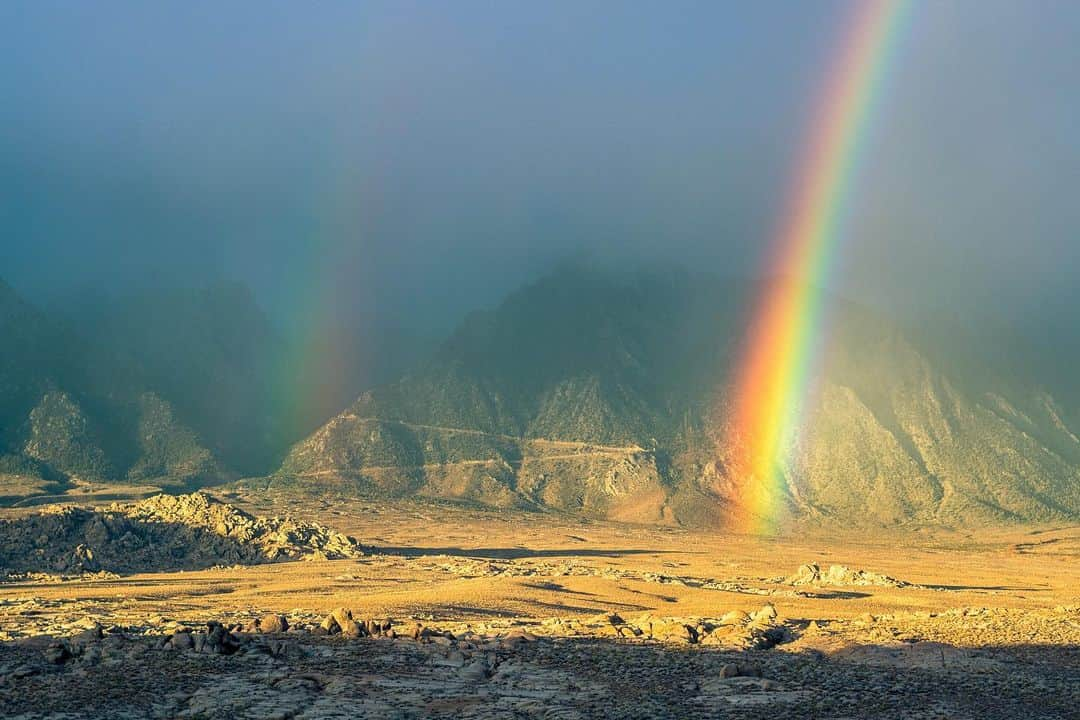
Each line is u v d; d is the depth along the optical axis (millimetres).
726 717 49062
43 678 53125
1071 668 63875
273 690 51969
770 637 77188
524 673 59062
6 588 134000
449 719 47656
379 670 58000
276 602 113750
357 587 139500
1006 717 49812
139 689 51219
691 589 139500
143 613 100062
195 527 187250
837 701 52688
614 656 66062
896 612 111500
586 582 139375
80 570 156125
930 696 54281
